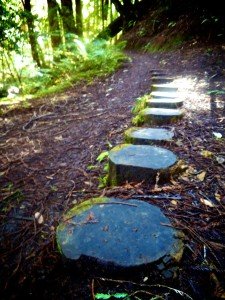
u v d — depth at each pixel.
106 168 2.60
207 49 7.25
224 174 2.16
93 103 5.20
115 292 1.26
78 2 12.41
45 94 6.60
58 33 9.92
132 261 1.33
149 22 12.63
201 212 1.75
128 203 1.77
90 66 8.06
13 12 6.61
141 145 2.45
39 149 3.37
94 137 3.48
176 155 2.27
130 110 4.26
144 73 6.88
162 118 3.17
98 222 1.60
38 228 1.96
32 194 2.40
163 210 1.77
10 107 5.61
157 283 1.26
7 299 1.43
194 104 3.86
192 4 9.70
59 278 1.44
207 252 1.43
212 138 2.77
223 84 4.84
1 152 3.38
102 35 14.42
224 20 7.91
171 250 1.39
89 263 1.37
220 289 1.20
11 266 1.64
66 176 2.64
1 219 2.11
